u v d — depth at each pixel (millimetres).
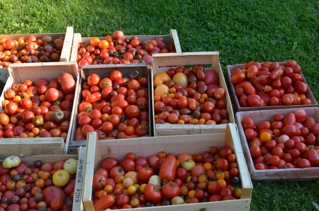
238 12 1879
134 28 1829
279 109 1351
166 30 1813
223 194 1032
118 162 1181
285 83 1418
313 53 1697
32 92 1409
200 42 1750
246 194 950
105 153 1158
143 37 1683
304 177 1214
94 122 1291
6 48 1617
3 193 1124
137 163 1147
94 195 1075
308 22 1832
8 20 1867
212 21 1841
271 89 1409
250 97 1388
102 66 1434
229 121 1319
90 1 1958
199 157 1167
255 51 1708
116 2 1951
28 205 1090
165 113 1290
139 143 1152
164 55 1437
